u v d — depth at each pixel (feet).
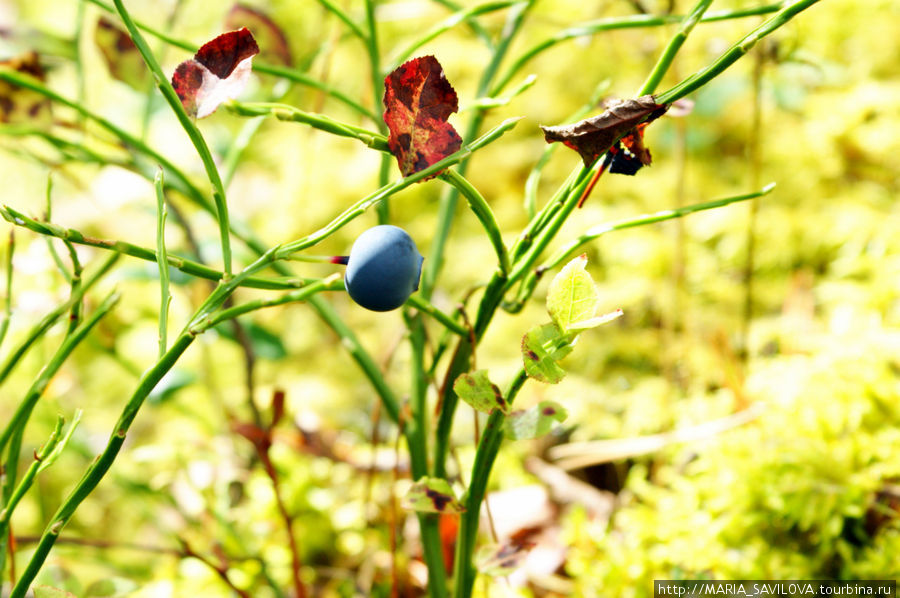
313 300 0.80
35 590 0.63
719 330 1.07
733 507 0.88
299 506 1.05
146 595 0.90
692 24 0.62
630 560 0.90
